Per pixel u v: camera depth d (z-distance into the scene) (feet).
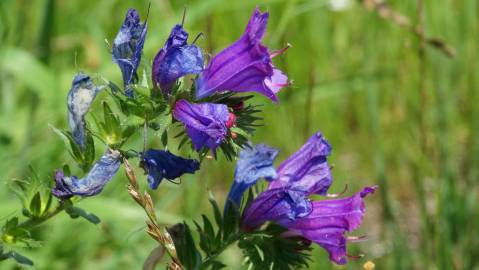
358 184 24.32
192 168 11.01
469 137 23.25
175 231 12.54
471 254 19.92
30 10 24.40
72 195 11.21
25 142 20.89
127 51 11.06
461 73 24.82
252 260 12.38
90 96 11.01
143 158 11.01
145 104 10.92
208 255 12.55
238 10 27.50
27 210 11.89
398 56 25.72
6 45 22.29
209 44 20.42
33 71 21.35
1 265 17.21
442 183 20.79
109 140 11.43
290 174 12.32
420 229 21.22
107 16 25.79
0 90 21.84
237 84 11.26
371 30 25.86
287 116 23.36
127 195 20.27
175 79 10.96
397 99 25.12
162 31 22.17
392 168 24.94
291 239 12.40
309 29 27.58
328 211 12.19
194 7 22.25
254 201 12.32
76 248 19.53
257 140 24.29
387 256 21.07
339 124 25.93
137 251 19.92
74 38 24.71
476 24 25.30
